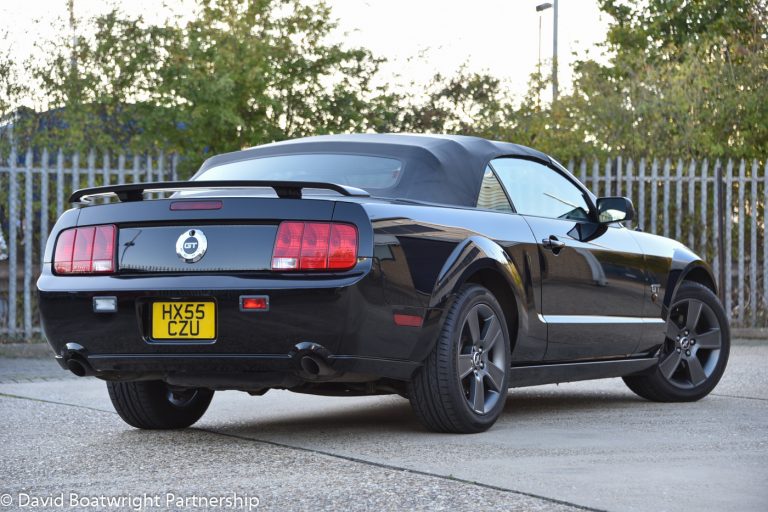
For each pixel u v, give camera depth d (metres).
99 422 7.63
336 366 6.07
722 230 16.92
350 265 6.03
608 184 16.88
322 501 4.83
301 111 20.70
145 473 5.61
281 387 6.30
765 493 4.91
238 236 6.16
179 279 6.19
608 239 8.20
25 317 14.95
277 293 5.99
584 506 4.65
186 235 6.24
